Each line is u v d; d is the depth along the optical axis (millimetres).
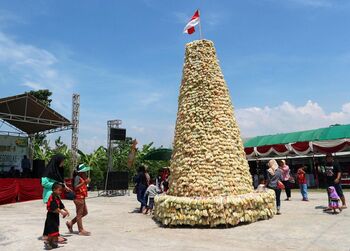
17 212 13312
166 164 32969
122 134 23141
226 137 10352
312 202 13633
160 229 8992
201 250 6477
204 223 8836
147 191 12266
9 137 21734
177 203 9180
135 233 8438
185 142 10383
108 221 10570
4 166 21266
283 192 19875
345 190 20156
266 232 8094
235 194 9750
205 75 10812
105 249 6598
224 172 9867
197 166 9922
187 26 12531
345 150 21375
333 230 7922
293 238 7359
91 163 30391
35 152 31266
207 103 10500
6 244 7207
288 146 23406
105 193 22359
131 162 25641
